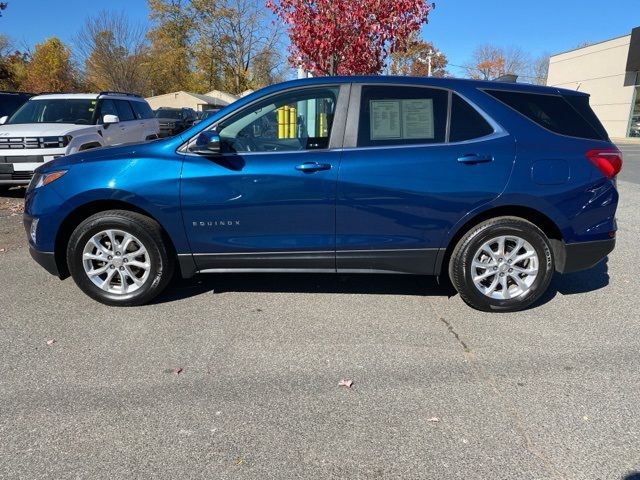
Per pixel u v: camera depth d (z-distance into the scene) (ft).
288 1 25.41
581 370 10.24
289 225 12.41
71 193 12.51
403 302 13.79
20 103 41.47
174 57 187.42
